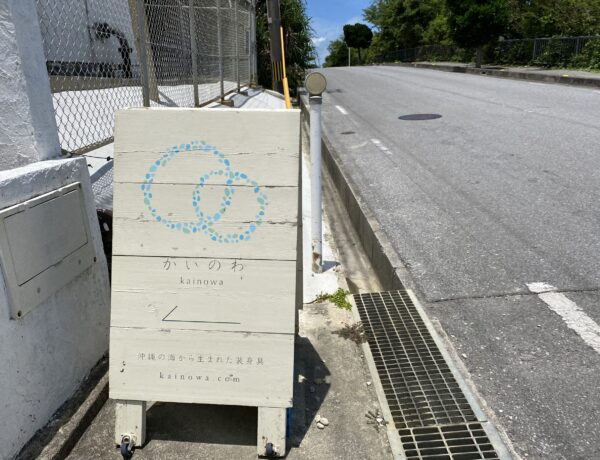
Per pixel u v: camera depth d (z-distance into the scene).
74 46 4.11
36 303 2.11
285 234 2.19
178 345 2.22
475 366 2.80
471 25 21.78
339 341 3.00
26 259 2.05
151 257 2.23
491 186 5.74
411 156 7.41
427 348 2.92
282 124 2.18
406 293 3.56
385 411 2.41
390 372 2.72
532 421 2.39
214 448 2.22
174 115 2.20
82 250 2.49
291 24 18.03
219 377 2.21
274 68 11.93
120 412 2.23
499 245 4.22
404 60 40.03
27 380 2.08
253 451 2.21
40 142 2.35
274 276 2.20
